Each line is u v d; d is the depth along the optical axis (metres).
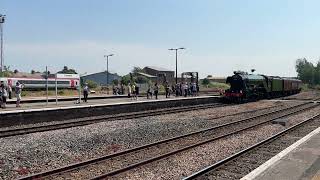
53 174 13.20
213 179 13.09
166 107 42.59
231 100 54.94
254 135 23.27
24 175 13.20
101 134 22.09
